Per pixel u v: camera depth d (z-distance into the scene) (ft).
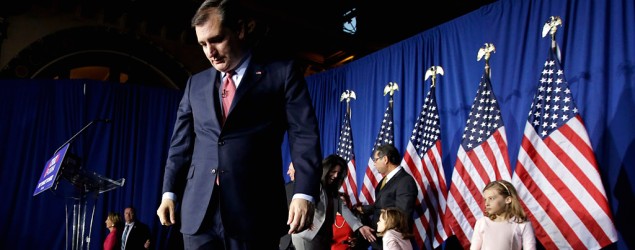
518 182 12.60
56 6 28.25
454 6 29.22
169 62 31.17
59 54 28.09
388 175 14.12
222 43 4.82
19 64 26.86
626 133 11.65
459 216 14.05
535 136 12.85
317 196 4.73
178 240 26.25
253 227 4.66
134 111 27.25
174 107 28.37
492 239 10.42
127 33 29.94
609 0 12.60
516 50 14.51
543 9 14.03
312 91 23.53
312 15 33.63
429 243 15.23
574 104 12.37
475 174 14.08
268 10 30.55
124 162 26.45
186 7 29.91
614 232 11.07
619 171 11.63
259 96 4.95
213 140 4.90
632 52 11.89
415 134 16.66
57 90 25.80
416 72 18.01
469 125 14.75
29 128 24.95
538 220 12.13
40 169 24.68
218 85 5.23
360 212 14.75
